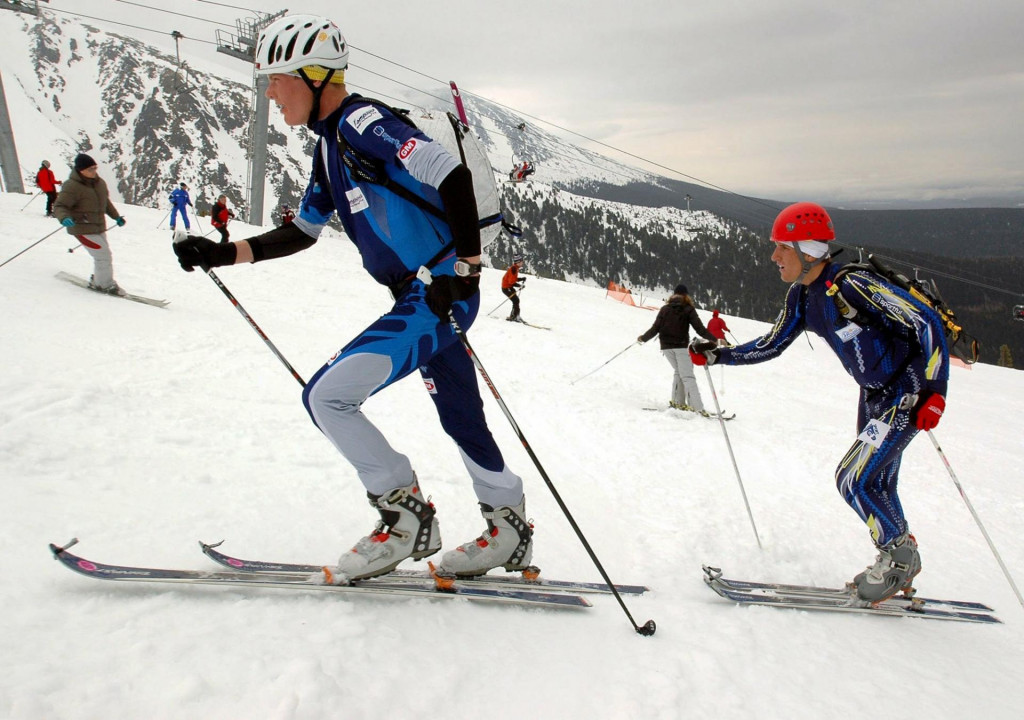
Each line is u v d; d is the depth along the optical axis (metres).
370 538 2.38
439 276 2.17
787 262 3.07
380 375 2.23
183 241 2.42
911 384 2.90
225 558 2.35
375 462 2.31
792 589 3.06
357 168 2.19
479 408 2.55
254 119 28.53
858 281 2.87
